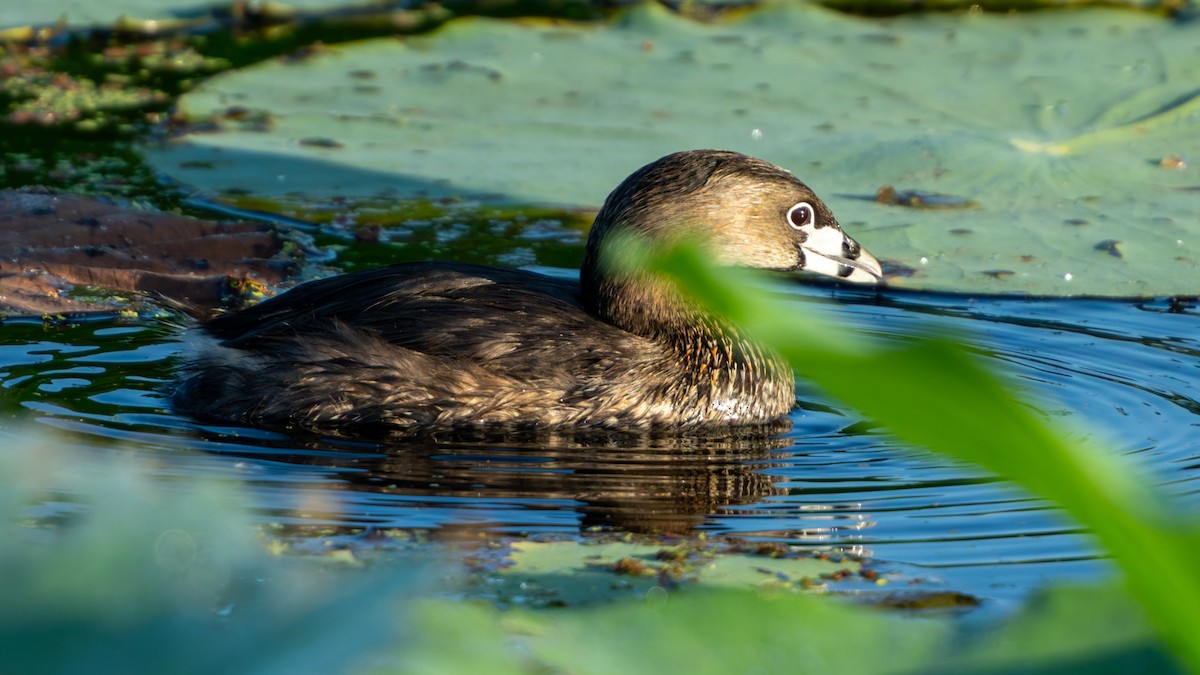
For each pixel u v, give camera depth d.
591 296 11.23
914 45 21.42
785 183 11.72
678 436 10.48
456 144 17.55
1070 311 13.20
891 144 17.14
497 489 9.02
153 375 11.02
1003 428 1.18
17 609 1.11
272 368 10.34
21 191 14.93
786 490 9.23
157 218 14.50
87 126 17.92
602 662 2.05
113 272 13.21
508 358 10.47
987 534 8.35
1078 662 1.76
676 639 2.07
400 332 10.49
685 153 11.59
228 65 20.88
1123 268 13.86
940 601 7.16
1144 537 1.22
